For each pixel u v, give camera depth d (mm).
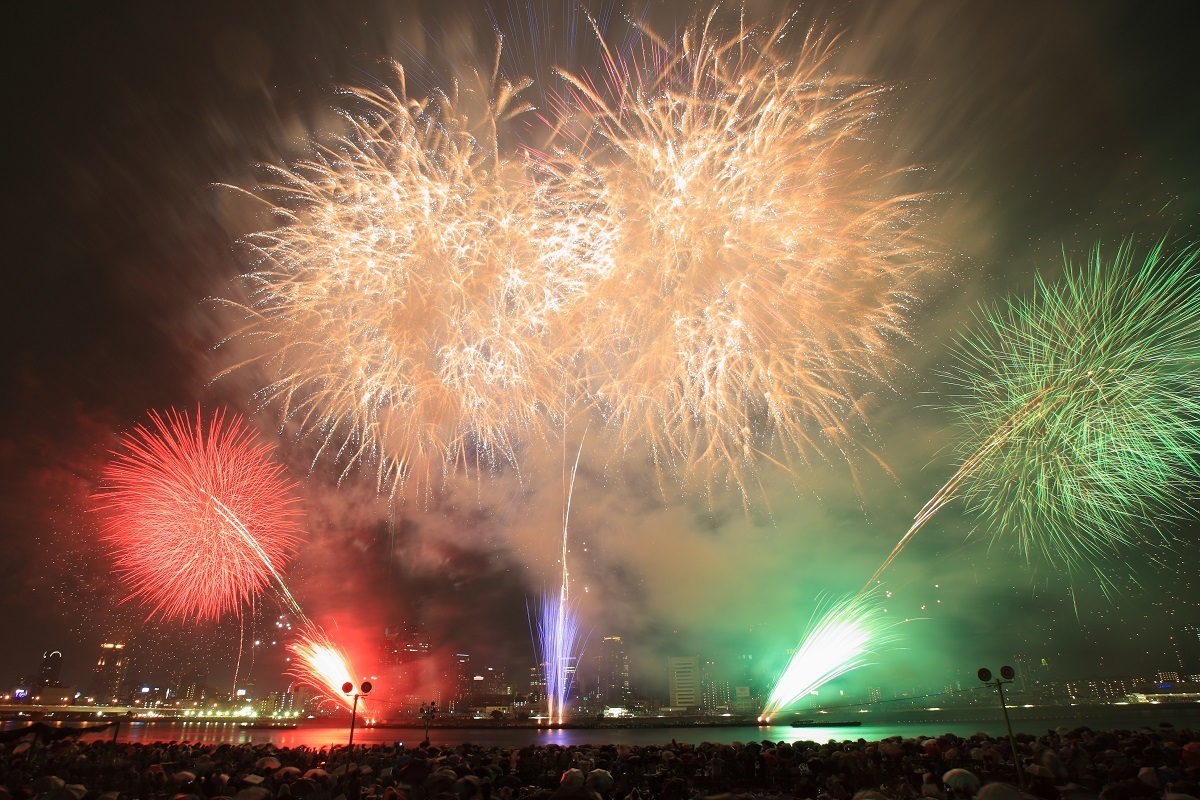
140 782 23438
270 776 23656
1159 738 30312
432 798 19125
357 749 33656
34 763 24453
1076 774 22969
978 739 30594
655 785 22531
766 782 25375
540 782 25594
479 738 83938
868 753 26297
